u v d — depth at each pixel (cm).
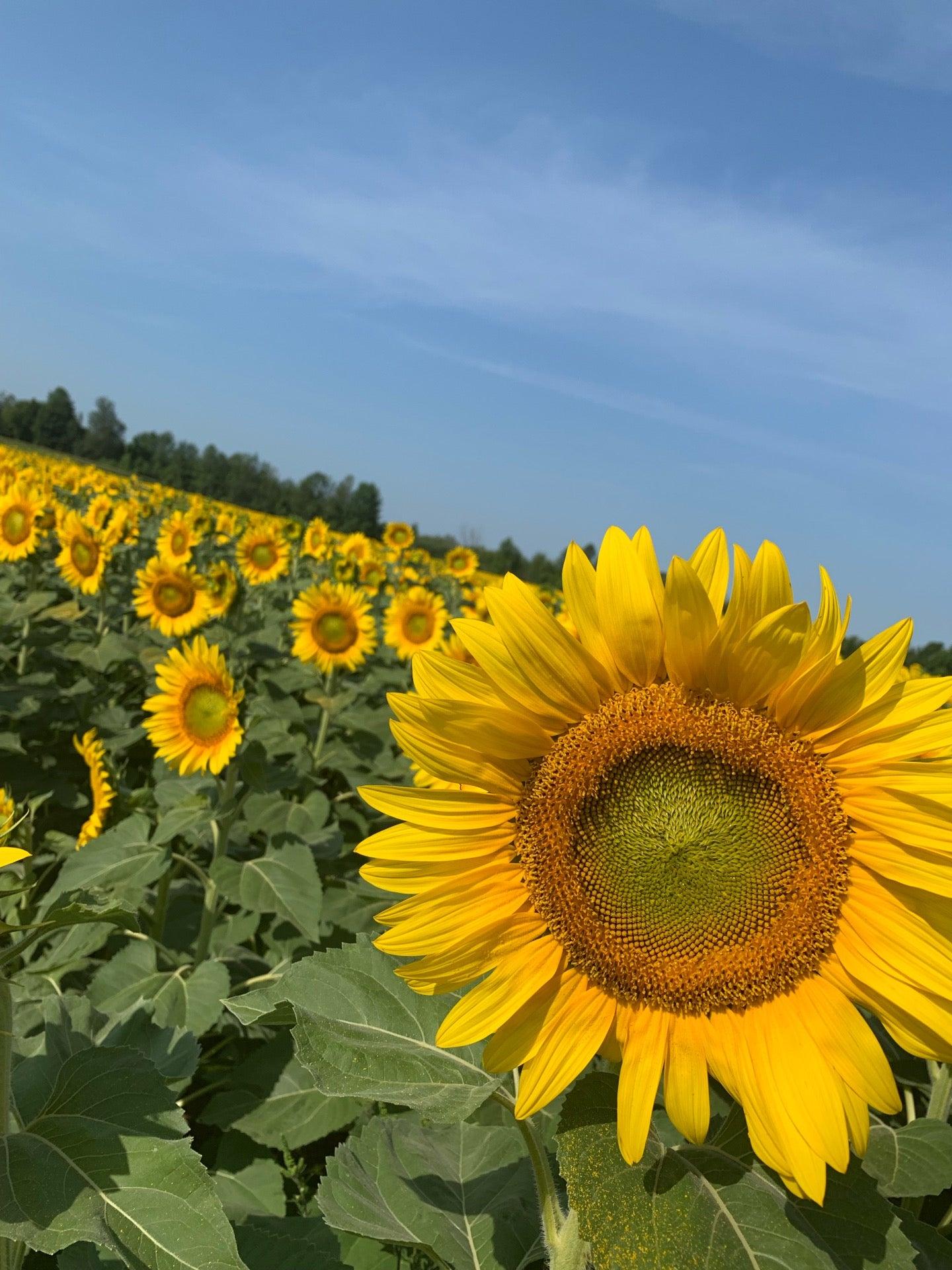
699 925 218
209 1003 478
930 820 207
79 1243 286
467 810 230
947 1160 246
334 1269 310
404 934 225
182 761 577
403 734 226
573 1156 202
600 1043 215
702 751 218
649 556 219
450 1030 216
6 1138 238
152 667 1012
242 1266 220
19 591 1373
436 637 1141
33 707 862
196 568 1388
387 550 2189
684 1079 207
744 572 208
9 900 416
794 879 217
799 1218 198
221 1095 446
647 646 222
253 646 987
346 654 953
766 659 212
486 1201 299
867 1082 202
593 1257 191
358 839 809
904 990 206
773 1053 208
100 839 558
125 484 2602
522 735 228
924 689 214
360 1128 420
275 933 597
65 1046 308
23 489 1156
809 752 221
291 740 847
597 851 223
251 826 618
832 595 210
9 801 398
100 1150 235
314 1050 225
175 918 602
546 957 223
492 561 5028
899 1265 190
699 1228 194
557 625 220
